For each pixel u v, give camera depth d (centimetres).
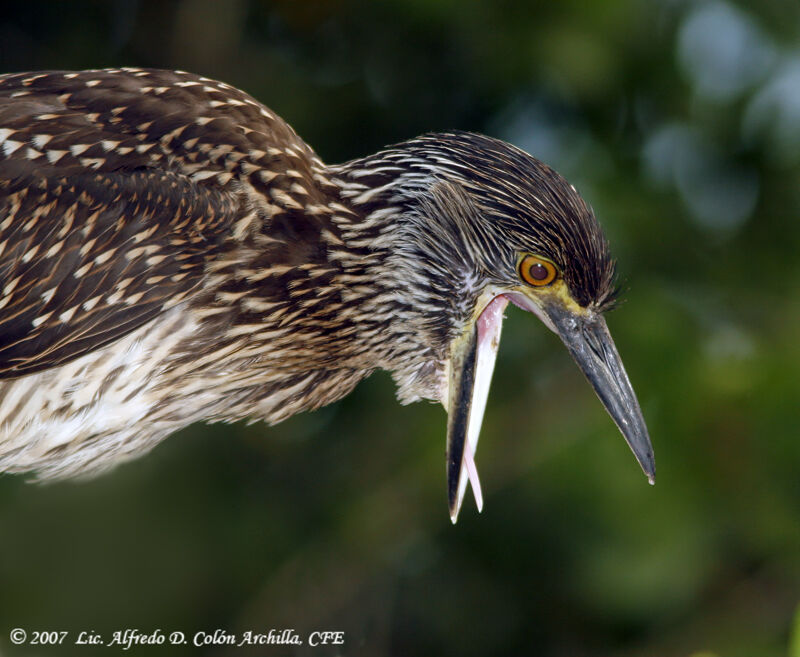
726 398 1261
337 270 988
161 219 927
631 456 1263
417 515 1398
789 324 1344
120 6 1498
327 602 1412
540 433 1373
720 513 1269
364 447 1416
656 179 1413
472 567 1454
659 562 1257
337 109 1484
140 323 934
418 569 1458
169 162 949
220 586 1403
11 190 909
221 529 1408
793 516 1268
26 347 925
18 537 1342
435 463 1342
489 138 1007
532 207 972
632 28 1354
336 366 1034
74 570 1354
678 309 1316
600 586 1295
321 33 1503
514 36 1356
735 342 1315
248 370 996
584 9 1337
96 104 950
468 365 1012
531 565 1436
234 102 995
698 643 1352
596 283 992
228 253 948
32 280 914
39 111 935
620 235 1332
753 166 1453
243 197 958
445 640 1457
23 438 964
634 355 1283
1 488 1335
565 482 1283
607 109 1435
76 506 1361
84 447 983
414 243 999
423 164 999
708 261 1402
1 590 1336
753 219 1442
